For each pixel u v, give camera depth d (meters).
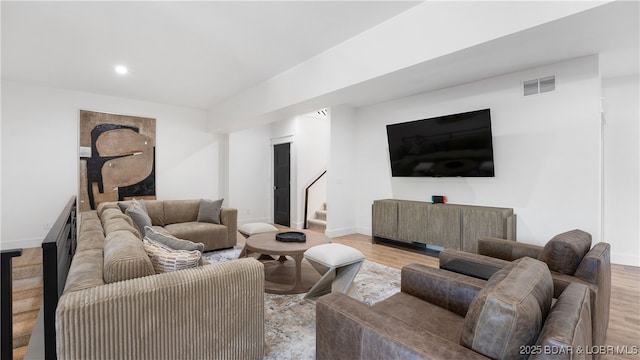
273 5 2.45
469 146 4.04
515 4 1.97
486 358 0.93
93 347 1.28
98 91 4.87
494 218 3.59
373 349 1.12
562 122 3.40
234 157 6.55
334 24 2.75
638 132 3.59
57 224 1.74
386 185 5.31
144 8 2.48
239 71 3.95
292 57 3.48
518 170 3.75
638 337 2.08
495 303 0.94
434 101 4.56
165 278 1.50
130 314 1.36
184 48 3.24
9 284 1.22
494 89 3.92
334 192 5.46
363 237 5.39
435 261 3.93
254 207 6.91
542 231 3.57
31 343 1.92
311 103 3.75
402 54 2.56
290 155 6.65
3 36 2.95
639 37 2.64
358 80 2.93
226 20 2.67
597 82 3.16
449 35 2.27
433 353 0.97
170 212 4.61
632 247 3.63
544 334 0.89
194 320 1.54
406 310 1.60
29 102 4.46
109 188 5.11
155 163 5.61
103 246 1.93
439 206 4.13
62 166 4.71
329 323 1.30
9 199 4.35
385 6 2.47
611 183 3.74
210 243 4.32
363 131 5.67
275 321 2.30
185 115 5.98
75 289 1.34
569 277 1.74
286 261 3.74
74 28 2.80
